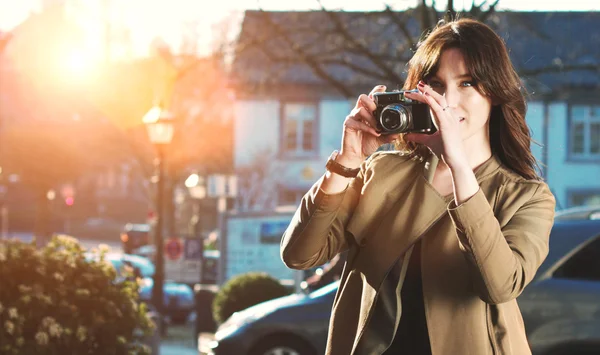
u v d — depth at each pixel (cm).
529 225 262
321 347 896
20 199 7081
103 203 8288
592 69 1730
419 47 279
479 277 252
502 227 265
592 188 4006
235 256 2078
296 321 902
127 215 8331
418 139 264
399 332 270
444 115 255
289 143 4188
